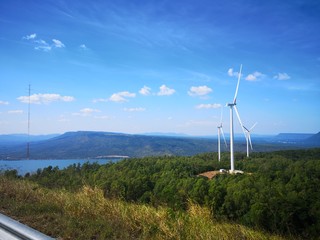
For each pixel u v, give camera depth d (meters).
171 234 7.28
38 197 10.48
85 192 11.30
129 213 8.84
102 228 7.32
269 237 8.95
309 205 30.34
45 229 6.98
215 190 35.94
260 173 55.50
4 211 8.55
